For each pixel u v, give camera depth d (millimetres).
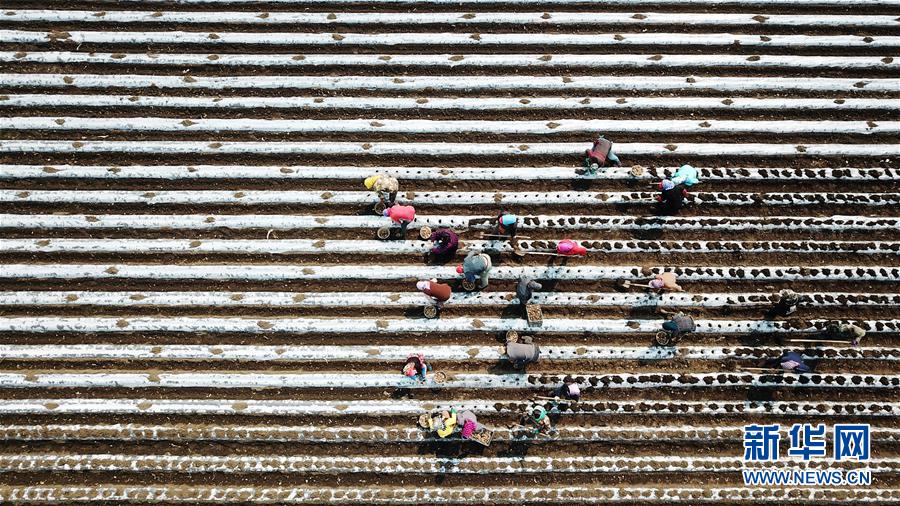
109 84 12219
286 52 12664
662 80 12406
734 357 10984
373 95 12367
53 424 10484
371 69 12555
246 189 11758
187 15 12680
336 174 11742
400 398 10734
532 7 13008
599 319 11094
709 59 12562
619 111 12312
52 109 12094
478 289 11180
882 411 10680
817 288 11344
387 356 10805
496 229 11438
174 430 10414
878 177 11859
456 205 11703
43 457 10297
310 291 11211
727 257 11469
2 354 10656
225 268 11141
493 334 11047
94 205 11562
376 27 12836
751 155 12023
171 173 11672
